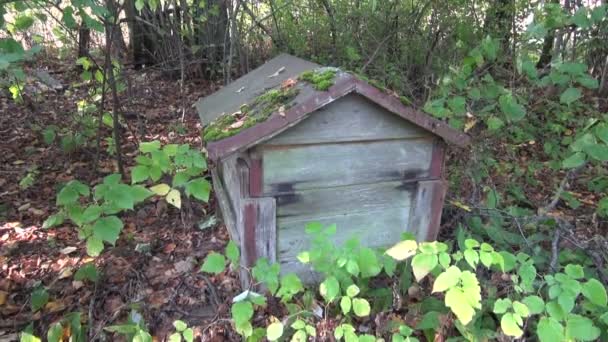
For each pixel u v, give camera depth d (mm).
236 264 1955
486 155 3342
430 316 1998
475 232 2688
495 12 4605
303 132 2002
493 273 2217
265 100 2137
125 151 4285
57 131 4266
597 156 2168
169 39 6125
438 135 2139
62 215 2242
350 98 1994
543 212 2854
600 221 3035
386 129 2113
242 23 5570
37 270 2680
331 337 2018
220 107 2775
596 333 1552
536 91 4293
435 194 2346
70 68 6570
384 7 4918
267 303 2260
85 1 2518
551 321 1577
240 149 1864
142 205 3355
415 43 4867
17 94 3938
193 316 2328
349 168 2166
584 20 2506
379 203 2301
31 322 2248
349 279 1895
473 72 3098
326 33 5242
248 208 2090
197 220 3203
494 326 1976
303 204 2188
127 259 2762
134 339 1902
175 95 5961
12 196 3496
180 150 2178
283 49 5395
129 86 4582
